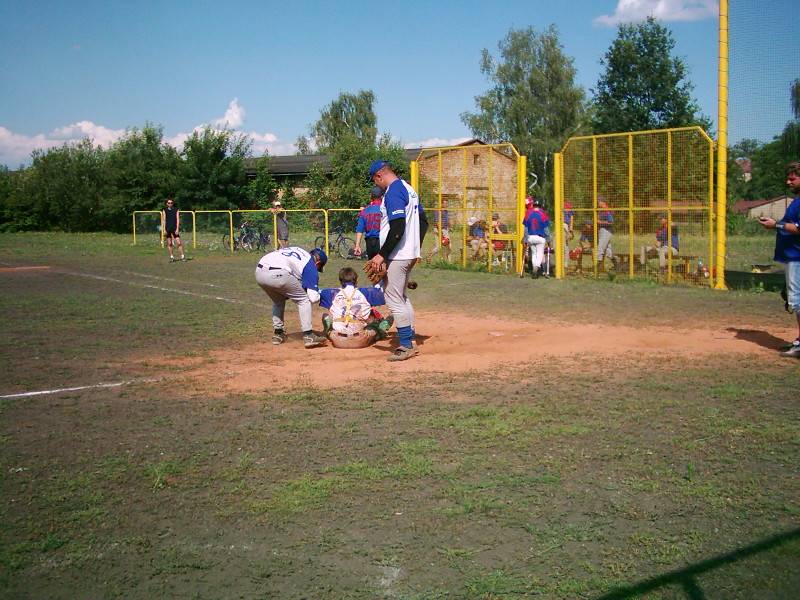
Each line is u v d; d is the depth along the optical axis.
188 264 21.03
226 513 3.91
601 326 9.72
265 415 5.69
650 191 15.06
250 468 4.55
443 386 6.52
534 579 3.20
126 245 30.09
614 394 6.15
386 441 5.01
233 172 44.41
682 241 14.79
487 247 18.11
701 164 14.16
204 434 5.23
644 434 5.09
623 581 3.17
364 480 4.32
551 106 55.72
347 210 23.44
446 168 19.14
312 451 4.84
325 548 3.52
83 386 6.66
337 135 78.94
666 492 4.09
